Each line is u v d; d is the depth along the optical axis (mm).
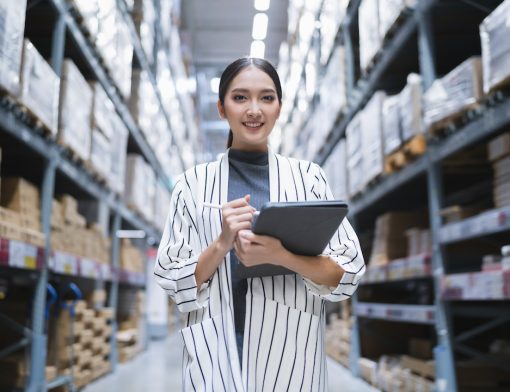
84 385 4695
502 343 3967
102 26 4551
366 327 5781
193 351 1246
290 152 10617
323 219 1124
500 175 3043
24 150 3938
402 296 6414
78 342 4559
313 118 7961
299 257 1204
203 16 13445
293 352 1228
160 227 8891
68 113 3766
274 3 12664
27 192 3389
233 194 1375
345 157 6012
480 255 4125
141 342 7898
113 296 6027
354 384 5000
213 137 21625
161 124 8367
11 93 2689
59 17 3703
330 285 1256
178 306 1250
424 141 3762
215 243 1215
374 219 7121
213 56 15484
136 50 6336
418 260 3820
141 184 6887
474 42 4430
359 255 1296
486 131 2926
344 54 6102
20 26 2783
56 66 3627
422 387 3738
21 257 2922
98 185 5086
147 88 7000
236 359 1212
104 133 4801
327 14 6895
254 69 1368
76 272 4191
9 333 3641
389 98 4422
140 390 4551
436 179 3613
